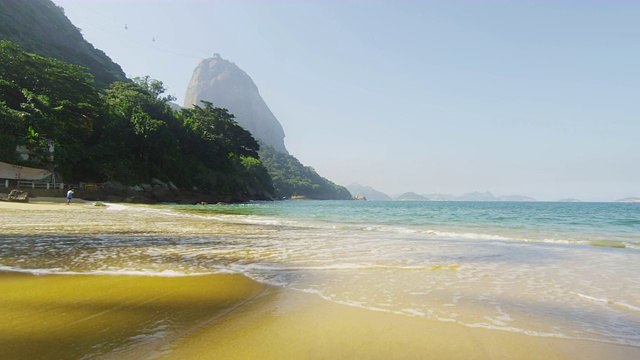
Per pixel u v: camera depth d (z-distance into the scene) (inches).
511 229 655.1
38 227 475.5
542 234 562.9
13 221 546.9
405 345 114.0
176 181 2475.4
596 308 161.0
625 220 982.4
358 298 170.2
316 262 269.0
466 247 368.2
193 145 3021.7
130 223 597.0
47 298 156.9
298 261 272.2
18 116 1590.8
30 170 1539.1
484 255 315.9
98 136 2204.7
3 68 1899.6
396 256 302.4
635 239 494.0
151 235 434.0
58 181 1706.4
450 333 125.9
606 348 115.6
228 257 285.1
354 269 243.6
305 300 164.7
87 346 106.2
